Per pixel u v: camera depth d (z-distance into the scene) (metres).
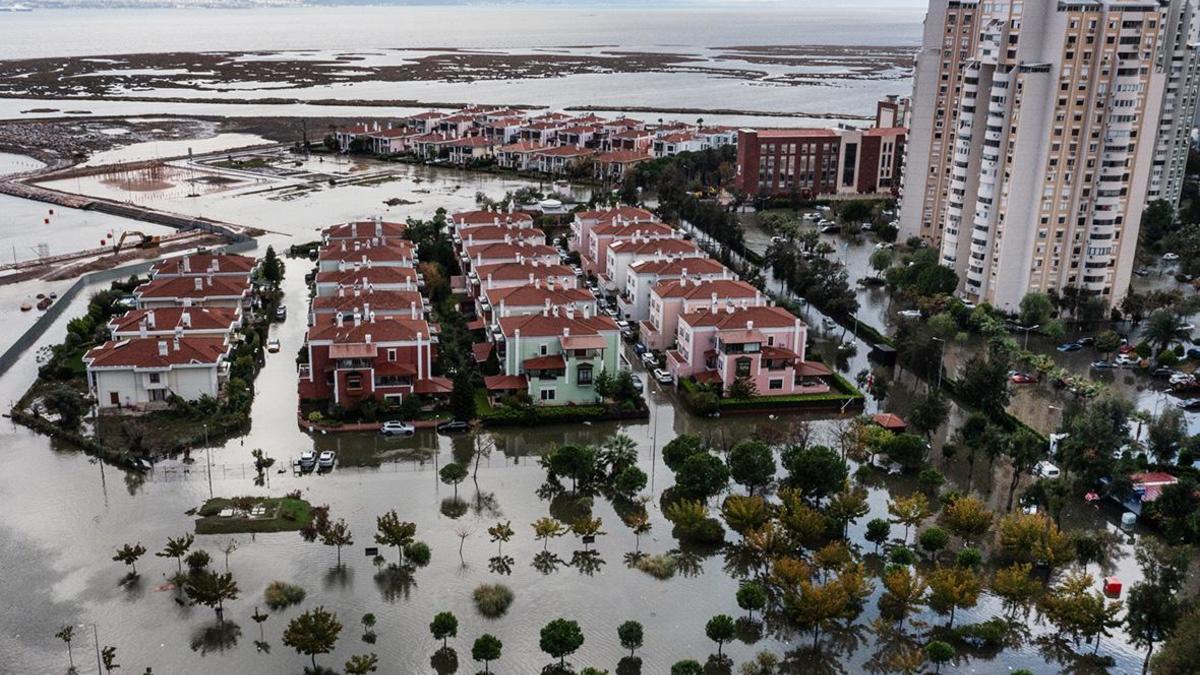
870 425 141.25
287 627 100.06
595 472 131.75
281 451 139.00
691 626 102.69
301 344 181.00
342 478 131.88
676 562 114.69
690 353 163.25
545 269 190.12
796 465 124.12
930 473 128.88
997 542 119.31
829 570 110.62
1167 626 95.12
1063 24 185.00
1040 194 195.00
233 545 113.75
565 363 153.12
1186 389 167.50
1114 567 114.38
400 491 128.75
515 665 95.38
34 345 178.25
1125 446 139.25
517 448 144.12
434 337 169.00
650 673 95.00
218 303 181.25
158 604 103.31
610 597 107.12
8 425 145.25
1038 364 169.88
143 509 122.00
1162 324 179.12
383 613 102.88
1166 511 119.75
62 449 137.88
